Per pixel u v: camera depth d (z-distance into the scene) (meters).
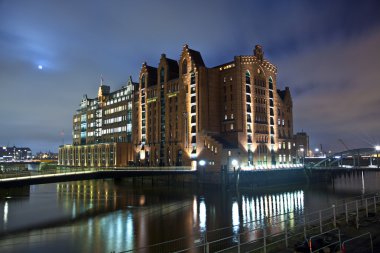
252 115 126.00
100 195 94.06
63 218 59.56
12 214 62.94
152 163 141.75
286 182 121.25
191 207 73.62
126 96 166.25
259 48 133.75
